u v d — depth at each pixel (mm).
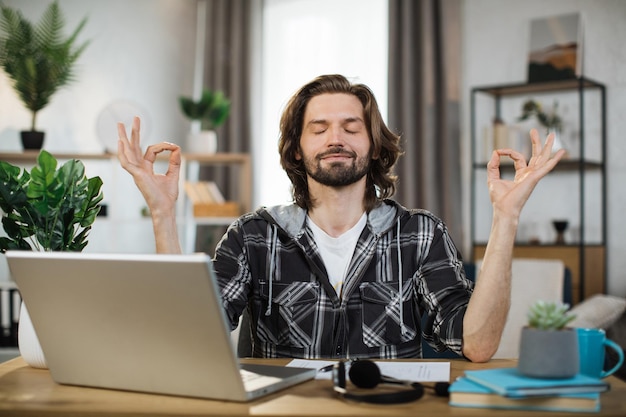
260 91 5266
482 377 1089
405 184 4668
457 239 4605
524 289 3283
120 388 1209
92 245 4691
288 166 1799
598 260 4223
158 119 5133
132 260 1093
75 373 1243
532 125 4484
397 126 4727
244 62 5285
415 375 1266
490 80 4691
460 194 4668
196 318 1080
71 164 1506
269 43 5320
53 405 1116
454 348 1467
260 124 5254
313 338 1665
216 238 5148
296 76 5223
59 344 1236
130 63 4973
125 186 4867
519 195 1402
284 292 1703
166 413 1059
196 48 5406
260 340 1727
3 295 3678
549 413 1029
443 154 4629
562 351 1061
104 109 4453
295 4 5227
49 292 1195
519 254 4223
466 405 1063
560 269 3311
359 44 5020
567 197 4430
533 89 4426
